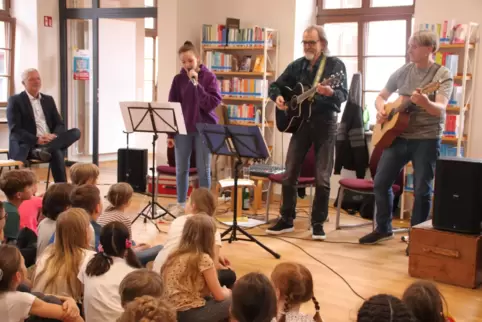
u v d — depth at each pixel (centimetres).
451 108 578
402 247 498
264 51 685
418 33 456
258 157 450
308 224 573
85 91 927
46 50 890
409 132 471
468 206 400
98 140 912
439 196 411
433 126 462
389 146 482
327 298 376
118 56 944
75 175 391
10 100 646
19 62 893
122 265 262
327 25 708
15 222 344
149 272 229
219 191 691
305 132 515
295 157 523
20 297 228
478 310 362
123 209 371
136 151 682
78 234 271
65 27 901
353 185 532
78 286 270
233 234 482
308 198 708
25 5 877
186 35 741
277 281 232
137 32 974
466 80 588
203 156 562
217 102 561
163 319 181
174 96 569
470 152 593
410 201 608
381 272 431
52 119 668
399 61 661
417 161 470
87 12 877
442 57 581
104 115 939
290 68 519
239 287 196
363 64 685
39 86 657
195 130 559
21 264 231
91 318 255
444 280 410
